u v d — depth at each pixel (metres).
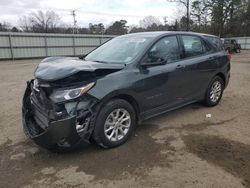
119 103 3.82
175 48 4.85
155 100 4.41
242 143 4.05
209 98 5.79
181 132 4.48
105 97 3.59
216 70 5.71
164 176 3.18
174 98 4.81
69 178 3.17
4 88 8.79
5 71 14.50
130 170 3.32
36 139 3.39
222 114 5.46
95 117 3.58
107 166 3.41
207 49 5.60
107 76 3.71
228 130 4.58
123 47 4.63
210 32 48.00
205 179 3.11
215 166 3.39
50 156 3.68
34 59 25.84
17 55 25.52
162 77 4.41
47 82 3.50
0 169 3.38
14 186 3.03
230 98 6.83
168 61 4.64
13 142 4.16
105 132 3.74
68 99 3.34
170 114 5.42
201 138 4.23
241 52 35.69
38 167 3.42
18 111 5.83
